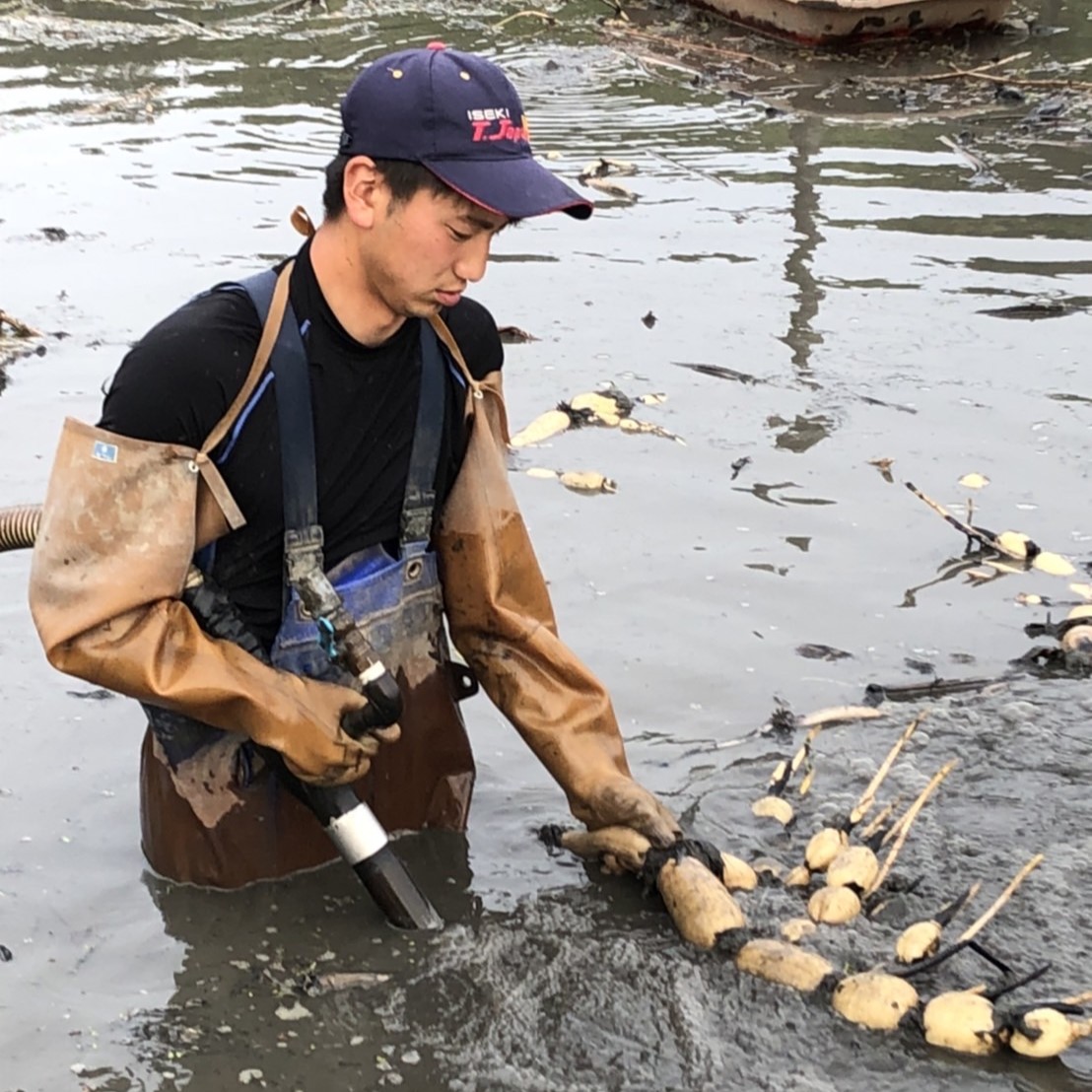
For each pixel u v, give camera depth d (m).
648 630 2.90
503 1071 2.09
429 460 2.27
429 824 2.48
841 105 5.95
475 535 2.37
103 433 2.11
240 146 5.41
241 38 7.04
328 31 7.19
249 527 2.20
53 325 3.92
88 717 2.68
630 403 3.60
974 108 5.89
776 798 2.50
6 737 2.63
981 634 2.90
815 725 2.68
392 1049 2.13
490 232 2.09
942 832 2.46
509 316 4.05
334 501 2.22
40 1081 2.08
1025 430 3.54
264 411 2.14
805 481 3.35
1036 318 4.03
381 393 2.20
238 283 2.15
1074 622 2.89
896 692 2.76
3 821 2.47
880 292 4.20
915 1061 2.10
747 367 3.80
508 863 2.43
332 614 2.16
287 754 2.19
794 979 2.19
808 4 6.56
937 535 3.18
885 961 2.23
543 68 6.53
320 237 2.14
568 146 5.47
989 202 4.87
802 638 2.89
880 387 3.71
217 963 2.25
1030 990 2.19
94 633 2.12
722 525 3.20
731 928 2.25
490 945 2.28
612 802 2.36
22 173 5.09
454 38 7.03
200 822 2.33
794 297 4.17
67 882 2.37
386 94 2.03
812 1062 2.10
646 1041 2.13
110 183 4.99
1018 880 2.23
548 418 3.53
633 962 2.24
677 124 5.73
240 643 2.19
